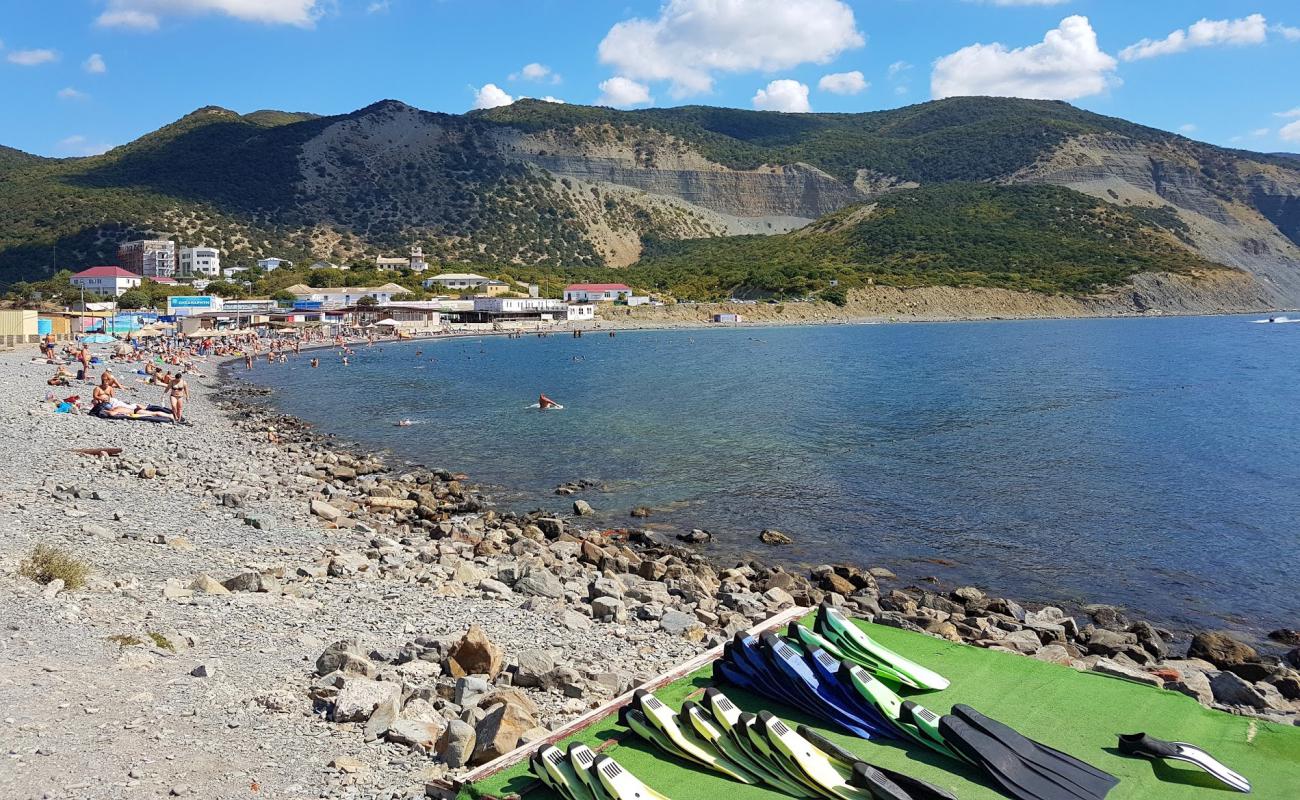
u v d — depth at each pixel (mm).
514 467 40812
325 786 10016
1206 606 23359
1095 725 10297
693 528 30484
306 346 128375
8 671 11812
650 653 15891
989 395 68812
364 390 73375
